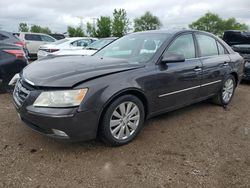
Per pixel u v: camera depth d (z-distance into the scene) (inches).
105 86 130.5
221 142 153.7
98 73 133.3
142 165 126.9
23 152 134.7
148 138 155.3
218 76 203.8
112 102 134.6
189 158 134.5
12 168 120.9
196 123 181.9
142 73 147.3
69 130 124.3
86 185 111.5
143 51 168.7
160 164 128.2
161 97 159.5
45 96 124.0
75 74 130.6
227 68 212.1
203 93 194.5
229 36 375.6
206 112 205.8
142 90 146.1
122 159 131.6
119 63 149.7
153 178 117.3
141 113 150.6
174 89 166.1
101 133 136.6
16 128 161.9
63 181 113.5
